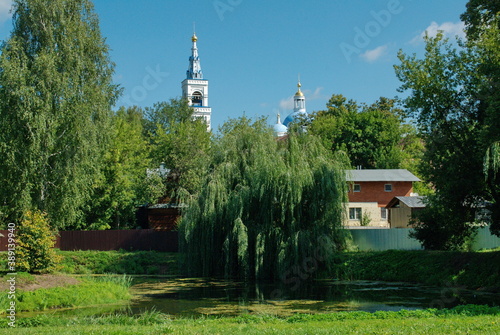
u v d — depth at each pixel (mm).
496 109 23219
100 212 48406
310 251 30469
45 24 34594
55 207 34469
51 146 33594
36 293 20844
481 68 26547
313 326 13328
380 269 31375
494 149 22266
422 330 11547
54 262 24844
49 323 15547
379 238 37031
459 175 27016
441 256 29875
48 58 32625
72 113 33531
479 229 35875
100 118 35281
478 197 27875
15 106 31641
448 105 28531
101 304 22000
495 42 26484
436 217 32375
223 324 14695
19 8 34250
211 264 33250
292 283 29625
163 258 38875
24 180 32094
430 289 26031
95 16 37000
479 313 15906
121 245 42625
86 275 30922
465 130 27594
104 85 36062
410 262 30750
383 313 16141
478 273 26125
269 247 31188
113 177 47406
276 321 15742
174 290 26922
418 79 28625
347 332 11672
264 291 26266
